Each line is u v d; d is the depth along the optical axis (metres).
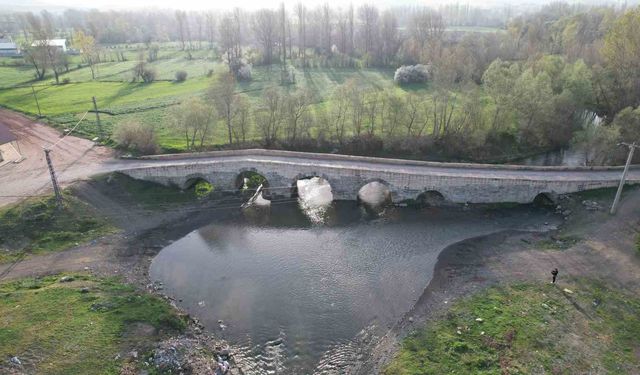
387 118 75.88
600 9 162.50
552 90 77.69
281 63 144.62
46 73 132.62
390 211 59.91
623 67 80.12
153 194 62.12
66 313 37.03
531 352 33.97
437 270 46.09
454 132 76.38
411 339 36.19
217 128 81.50
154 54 161.38
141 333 35.78
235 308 40.78
